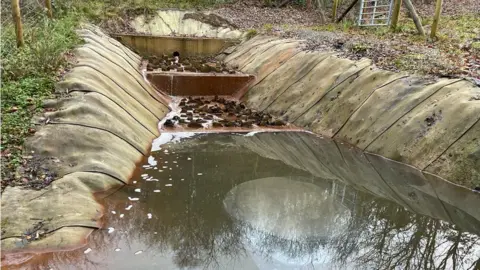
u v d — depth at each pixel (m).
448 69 6.30
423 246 3.70
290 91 8.02
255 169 5.56
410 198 4.79
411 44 8.38
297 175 5.45
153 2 14.69
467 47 7.68
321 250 3.57
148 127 6.46
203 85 9.07
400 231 3.98
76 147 4.62
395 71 6.63
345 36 10.07
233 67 10.56
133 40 11.59
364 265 3.36
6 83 5.62
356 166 5.77
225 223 3.96
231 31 13.27
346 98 6.89
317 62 8.08
